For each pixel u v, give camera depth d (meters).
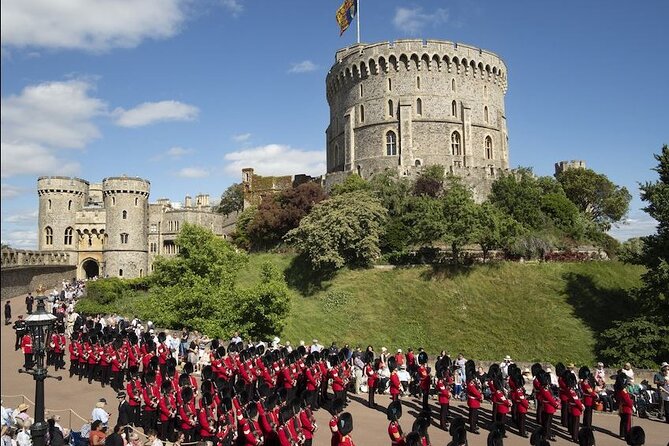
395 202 64.12
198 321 43.41
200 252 49.66
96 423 16.64
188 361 31.39
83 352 29.45
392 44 80.50
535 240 53.78
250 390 23.70
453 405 26.50
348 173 76.00
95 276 91.94
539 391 21.48
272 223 70.75
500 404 21.61
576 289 47.34
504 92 89.12
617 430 22.33
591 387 21.98
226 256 51.56
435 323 46.56
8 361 32.22
